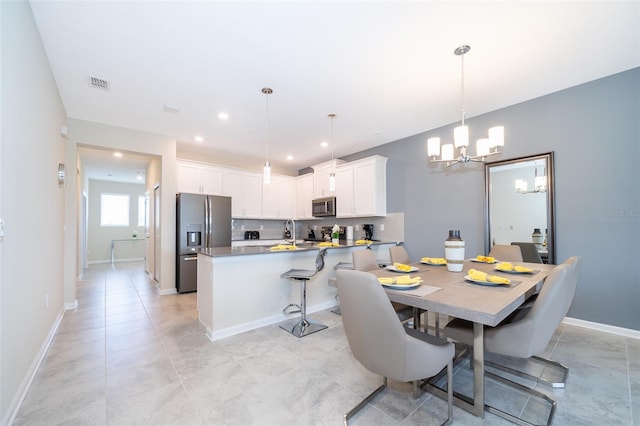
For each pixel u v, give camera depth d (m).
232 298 2.86
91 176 7.66
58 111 2.96
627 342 2.54
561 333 2.76
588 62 2.54
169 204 4.52
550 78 2.81
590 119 2.89
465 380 2.00
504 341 1.57
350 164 5.12
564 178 3.04
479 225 3.74
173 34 2.10
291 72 2.64
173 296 4.31
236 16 1.93
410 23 2.01
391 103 3.32
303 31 2.08
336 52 2.34
